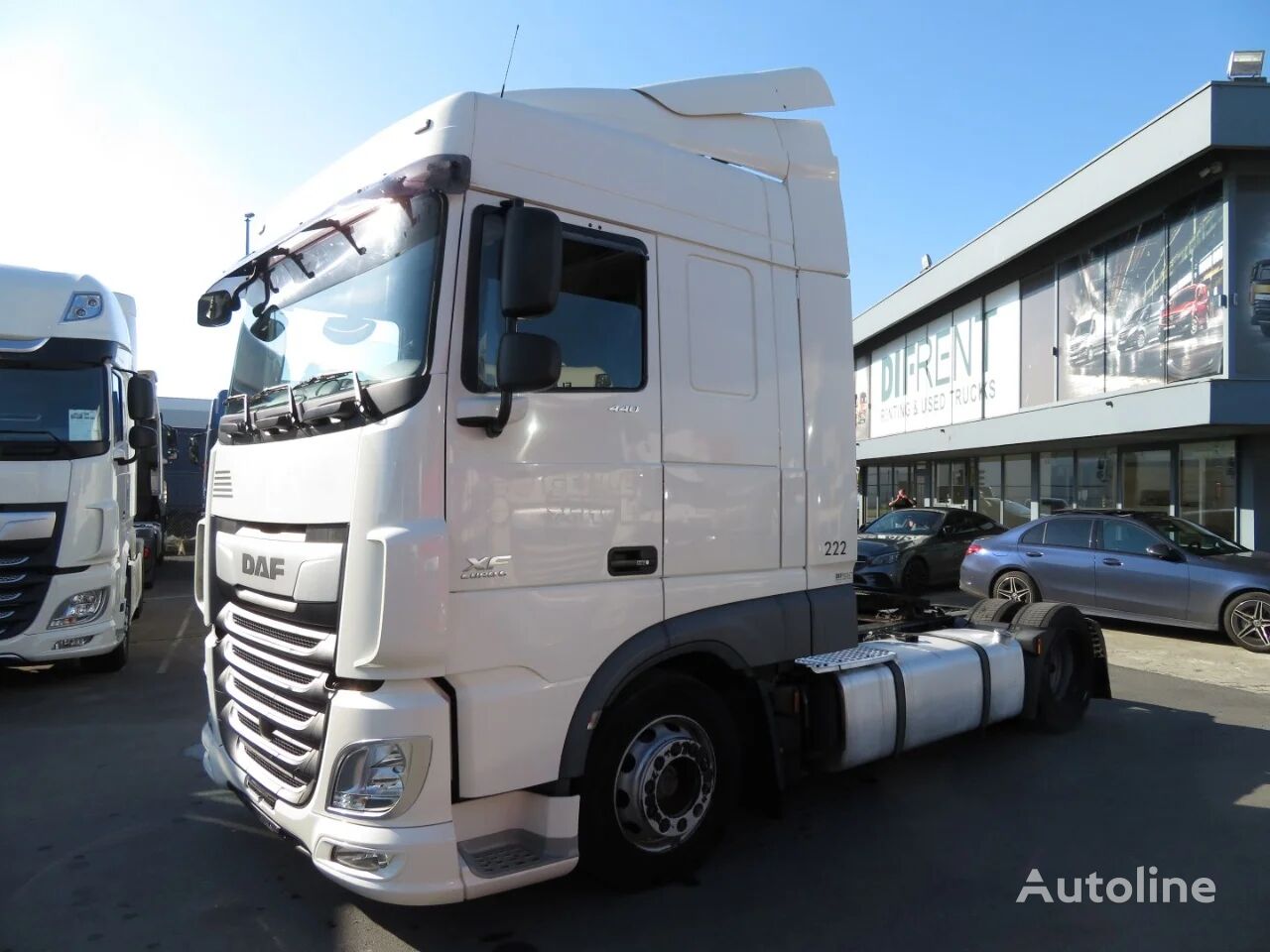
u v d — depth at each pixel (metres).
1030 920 3.72
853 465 4.63
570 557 3.41
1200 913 3.79
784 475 4.27
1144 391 13.23
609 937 3.54
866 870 4.20
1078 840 4.57
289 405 3.56
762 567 4.16
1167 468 15.17
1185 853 4.42
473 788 3.11
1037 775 5.59
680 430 3.83
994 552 12.12
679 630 3.74
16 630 7.10
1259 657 9.48
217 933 3.55
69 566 7.31
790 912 3.76
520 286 3.00
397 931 3.58
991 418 17.95
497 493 3.21
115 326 7.91
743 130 4.48
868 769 5.74
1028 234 16.45
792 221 4.48
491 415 3.14
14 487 7.09
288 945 3.46
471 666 3.13
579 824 3.57
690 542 3.83
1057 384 16.80
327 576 3.13
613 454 3.57
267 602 3.51
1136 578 10.56
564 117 3.61
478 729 3.12
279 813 3.27
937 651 5.48
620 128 4.14
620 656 3.55
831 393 4.55
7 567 7.06
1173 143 12.35
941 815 4.91
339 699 3.02
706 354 3.97
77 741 6.18
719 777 4.09
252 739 3.58
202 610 4.52
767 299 4.29
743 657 4.04
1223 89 11.58
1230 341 12.01
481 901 3.83
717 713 4.07
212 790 5.19
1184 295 13.09
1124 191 13.49
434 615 2.96
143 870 4.12
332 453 3.21
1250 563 10.05
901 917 3.73
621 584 3.57
